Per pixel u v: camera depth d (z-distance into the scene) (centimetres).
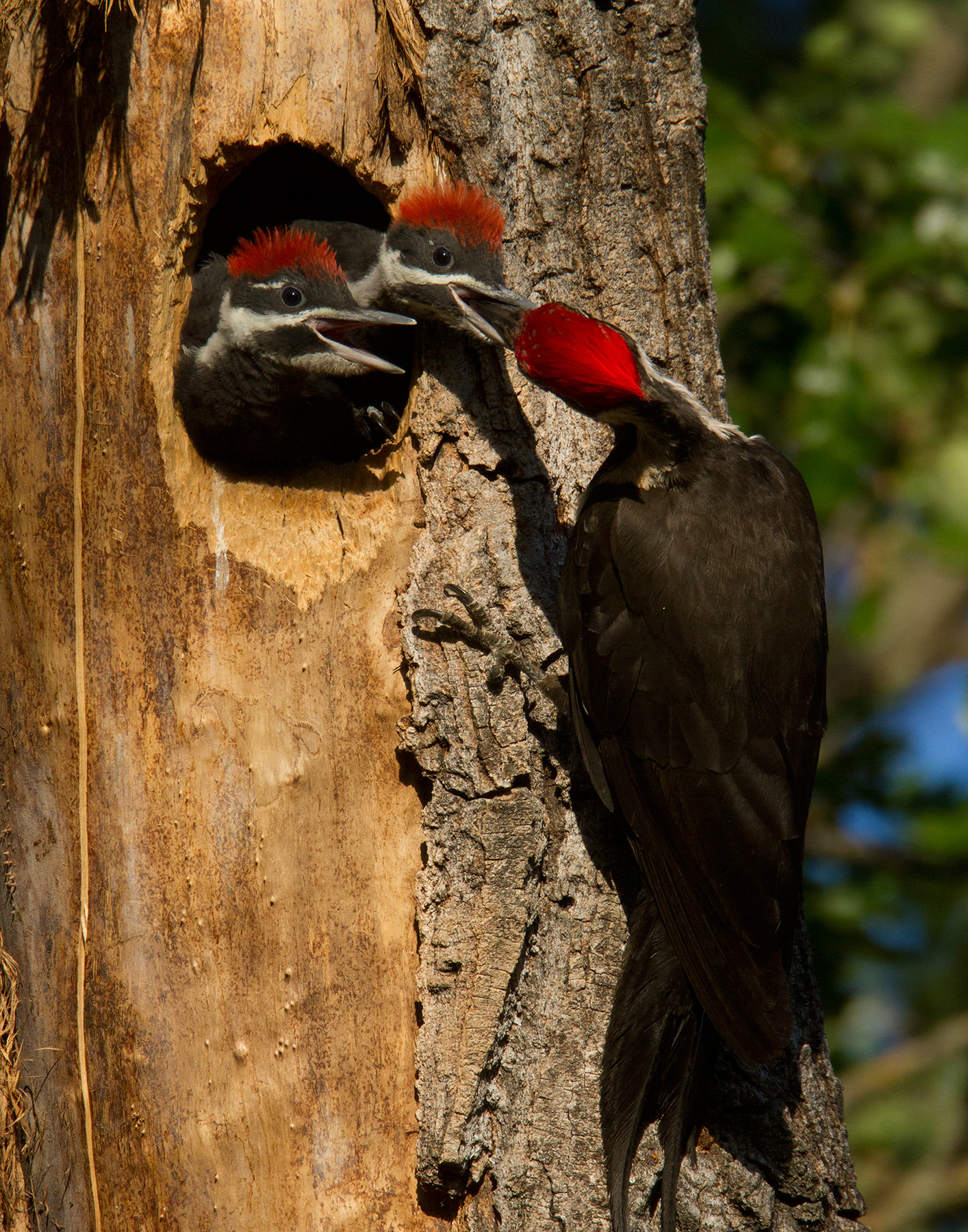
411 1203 760
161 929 807
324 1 839
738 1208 761
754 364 1465
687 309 881
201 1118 790
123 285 857
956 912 1547
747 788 764
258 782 802
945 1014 1705
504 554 810
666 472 794
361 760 798
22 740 863
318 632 812
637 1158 752
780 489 807
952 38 2302
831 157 1458
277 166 1057
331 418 958
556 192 870
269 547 838
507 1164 744
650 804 772
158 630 834
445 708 785
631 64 882
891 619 2272
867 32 1922
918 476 1470
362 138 854
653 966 763
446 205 843
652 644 775
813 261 1432
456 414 833
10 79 870
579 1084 754
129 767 825
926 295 1443
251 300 916
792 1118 788
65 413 861
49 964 843
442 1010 756
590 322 768
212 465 888
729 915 749
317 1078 776
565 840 795
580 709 785
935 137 1436
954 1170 1619
